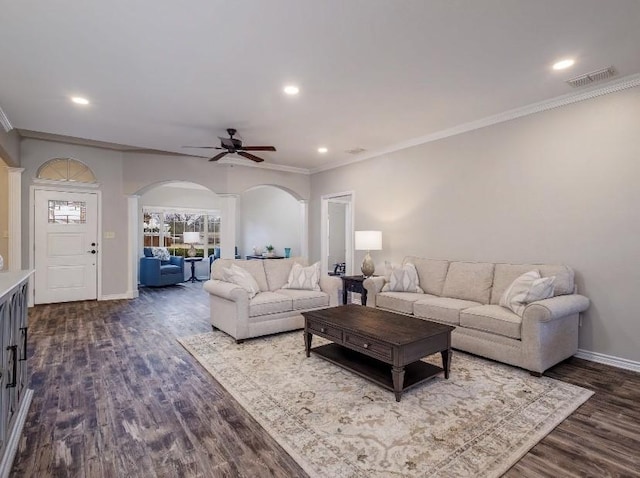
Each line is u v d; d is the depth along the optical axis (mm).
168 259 8562
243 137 4926
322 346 3373
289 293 4223
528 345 2873
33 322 4586
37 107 3811
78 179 5875
